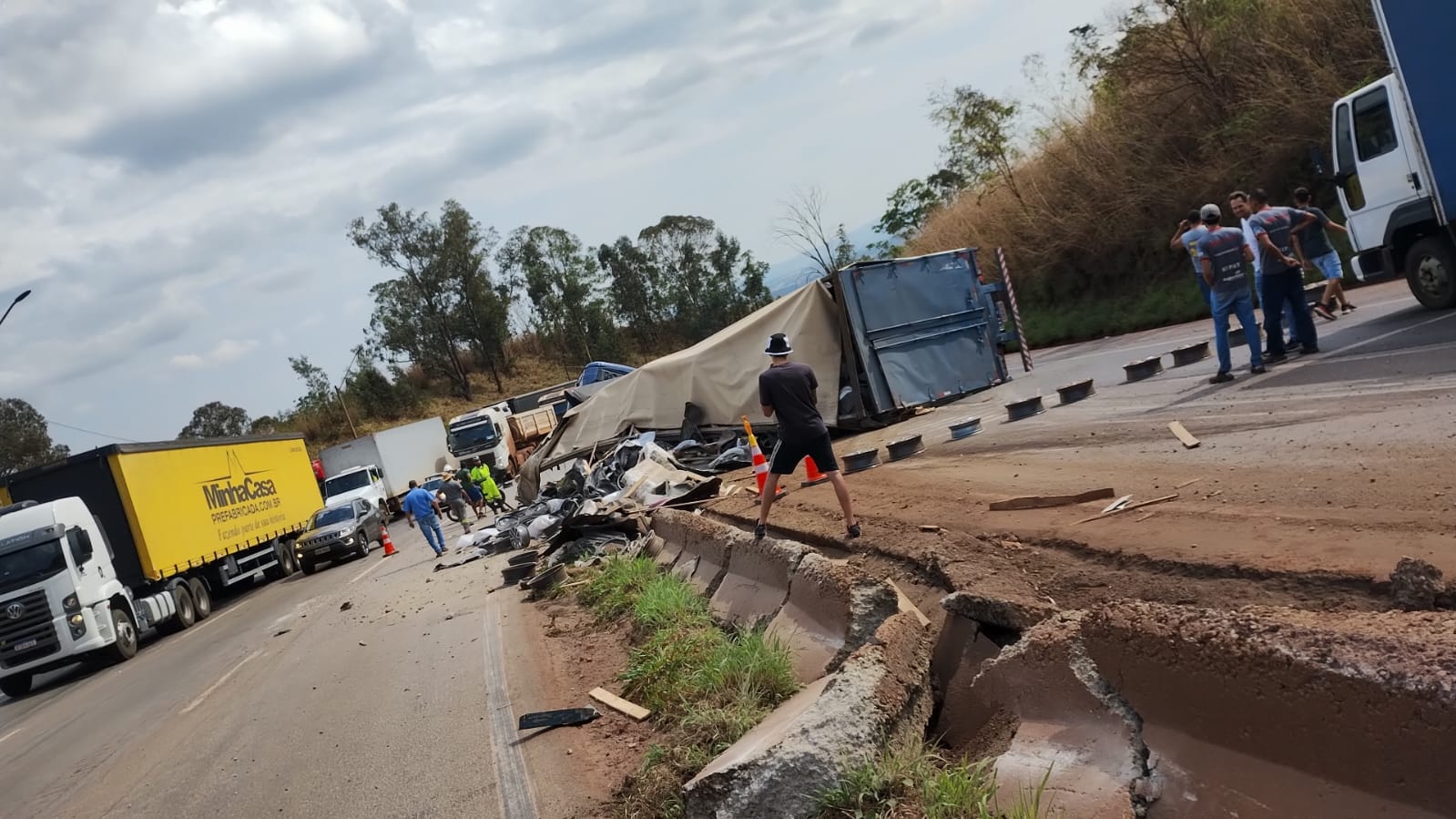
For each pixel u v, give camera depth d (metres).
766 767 4.09
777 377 8.51
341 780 6.64
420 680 9.10
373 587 18.23
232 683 11.53
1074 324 25.81
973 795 3.68
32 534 17.05
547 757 6.12
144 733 9.95
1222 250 10.64
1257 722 2.96
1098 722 3.61
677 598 8.45
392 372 83.62
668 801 4.89
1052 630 4.09
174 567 20.92
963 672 4.82
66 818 7.45
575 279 79.88
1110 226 25.16
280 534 28.11
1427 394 7.68
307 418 81.81
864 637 5.48
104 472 20.03
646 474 16.33
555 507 17.73
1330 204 18.50
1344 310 13.73
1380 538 4.65
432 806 5.75
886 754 4.14
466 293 80.75
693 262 78.12
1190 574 4.93
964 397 17.97
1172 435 8.88
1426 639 2.77
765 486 8.77
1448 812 2.42
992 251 30.17
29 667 16.78
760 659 5.97
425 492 20.48
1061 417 12.20
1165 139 23.22
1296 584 4.41
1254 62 20.81
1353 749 2.67
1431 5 10.24
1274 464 6.83
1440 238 11.24
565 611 10.83
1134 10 23.33
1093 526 6.29
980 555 6.25
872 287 17.22
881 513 8.97
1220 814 2.95
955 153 32.59
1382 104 11.50
